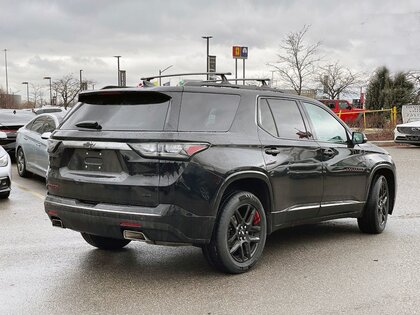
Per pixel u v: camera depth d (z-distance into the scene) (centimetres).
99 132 499
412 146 2133
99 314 424
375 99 3584
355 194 670
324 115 654
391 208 743
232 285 494
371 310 432
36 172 1134
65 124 545
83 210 496
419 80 3466
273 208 556
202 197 479
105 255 595
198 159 479
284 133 580
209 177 484
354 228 747
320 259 584
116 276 520
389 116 2925
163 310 432
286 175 565
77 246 632
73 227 518
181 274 528
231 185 526
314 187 605
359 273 531
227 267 514
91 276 519
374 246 641
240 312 428
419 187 1094
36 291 476
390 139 2325
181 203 469
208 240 493
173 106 489
